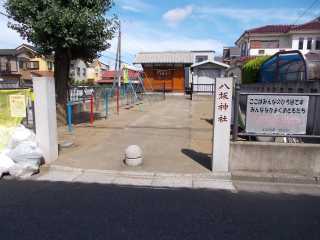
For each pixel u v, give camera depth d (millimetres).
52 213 3273
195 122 9547
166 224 3035
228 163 4637
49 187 4125
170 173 4637
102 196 3797
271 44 23703
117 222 3066
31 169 4602
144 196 3811
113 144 6535
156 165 5094
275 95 4434
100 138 7098
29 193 3885
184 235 2816
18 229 2912
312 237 2816
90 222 3062
